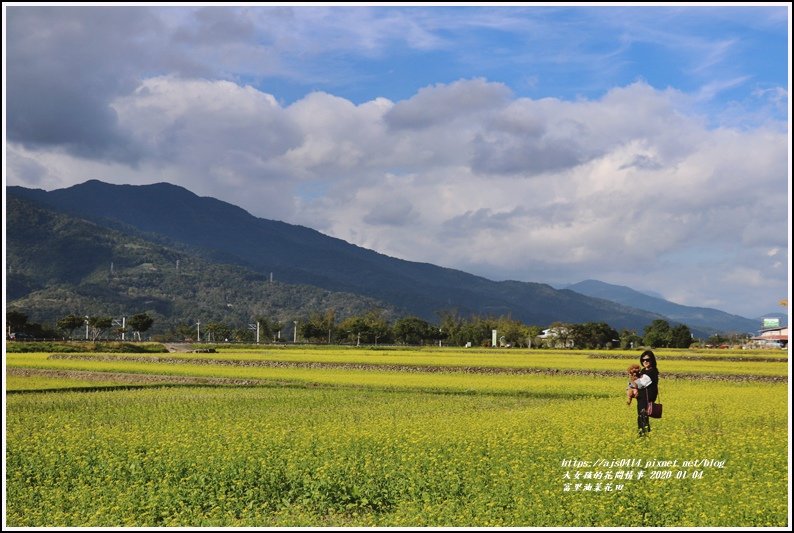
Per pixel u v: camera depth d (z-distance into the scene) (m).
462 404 36.25
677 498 15.54
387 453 19.22
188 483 17.41
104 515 15.52
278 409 33.72
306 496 16.70
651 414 22.72
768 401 33.91
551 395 41.59
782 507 14.69
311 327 191.75
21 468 19.30
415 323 183.38
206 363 73.31
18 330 149.38
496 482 16.69
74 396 40.50
